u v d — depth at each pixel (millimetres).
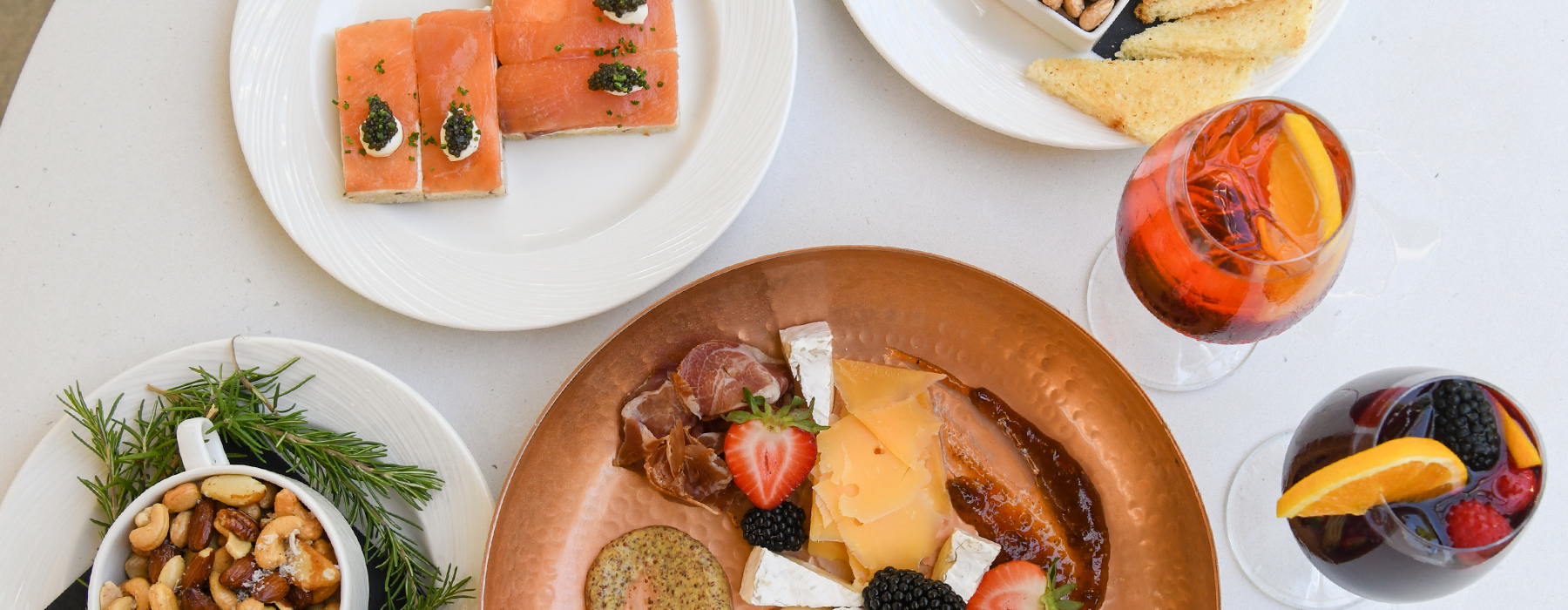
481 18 940
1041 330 913
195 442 880
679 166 942
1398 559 826
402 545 901
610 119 940
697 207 932
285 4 933
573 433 919
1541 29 955
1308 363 947
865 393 925
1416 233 948
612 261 930
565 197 950
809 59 967
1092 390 918
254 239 954
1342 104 959
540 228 948
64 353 944
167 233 950
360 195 929
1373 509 823
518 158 953
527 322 926
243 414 901
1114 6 932
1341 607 929
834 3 968
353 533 899
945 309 924
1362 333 947
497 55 946
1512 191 949
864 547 909
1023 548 922
